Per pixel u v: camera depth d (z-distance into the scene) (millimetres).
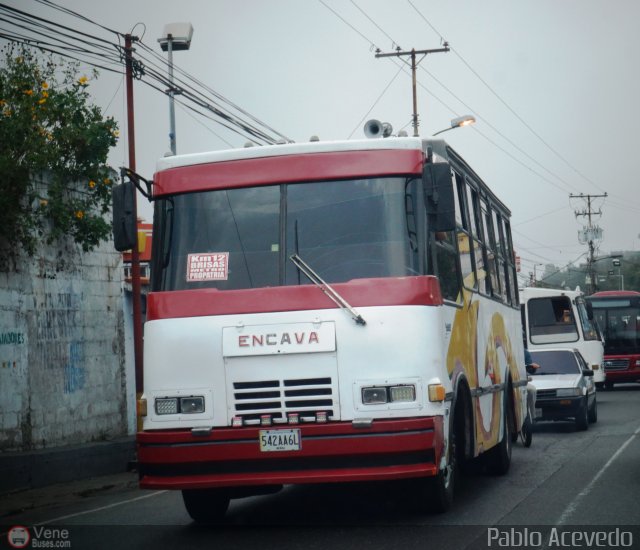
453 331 9812
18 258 15547
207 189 9422
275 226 9203
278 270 9055
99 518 10805
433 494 9523
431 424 8594
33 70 15922
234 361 8883
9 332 15195
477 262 12039
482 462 13344
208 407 8883
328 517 9875
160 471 8867
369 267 8945
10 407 15078
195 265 9234
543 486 11906
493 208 14203
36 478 14289
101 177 16797
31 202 15359
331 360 8742
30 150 15289
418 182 9156
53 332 16453
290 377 8781
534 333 32344
